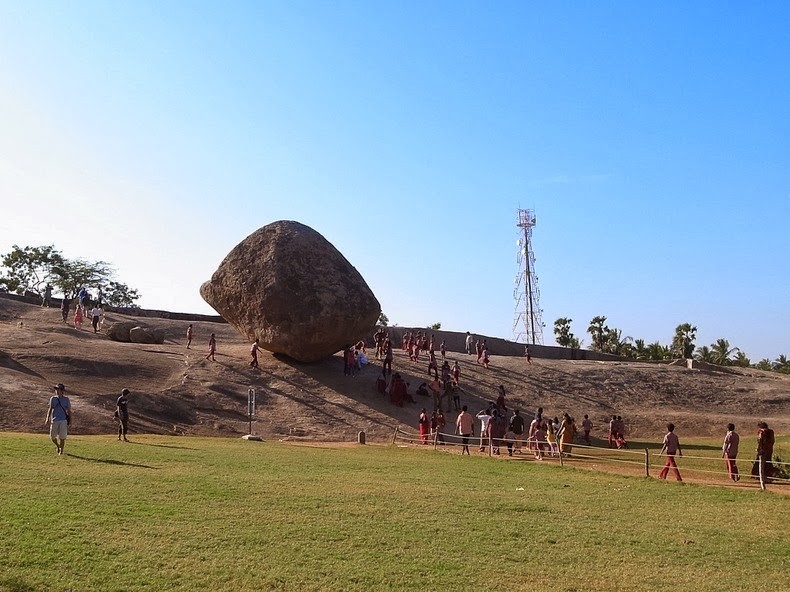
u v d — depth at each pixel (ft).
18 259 276.41
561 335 306.14
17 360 117.60
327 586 34.27
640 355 289.94
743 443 124.88
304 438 111.75
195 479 58.34
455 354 174.19
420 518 48.78
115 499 48.70
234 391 124.57
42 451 68.64
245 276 139.13
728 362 288.10
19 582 32.48
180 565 36.17
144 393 112.37
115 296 292.20
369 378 139.85
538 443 95.71
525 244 260.83
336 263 140.56
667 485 70.38
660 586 36.17
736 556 42.60
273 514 47.47
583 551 42.37
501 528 47.09
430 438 111.45
